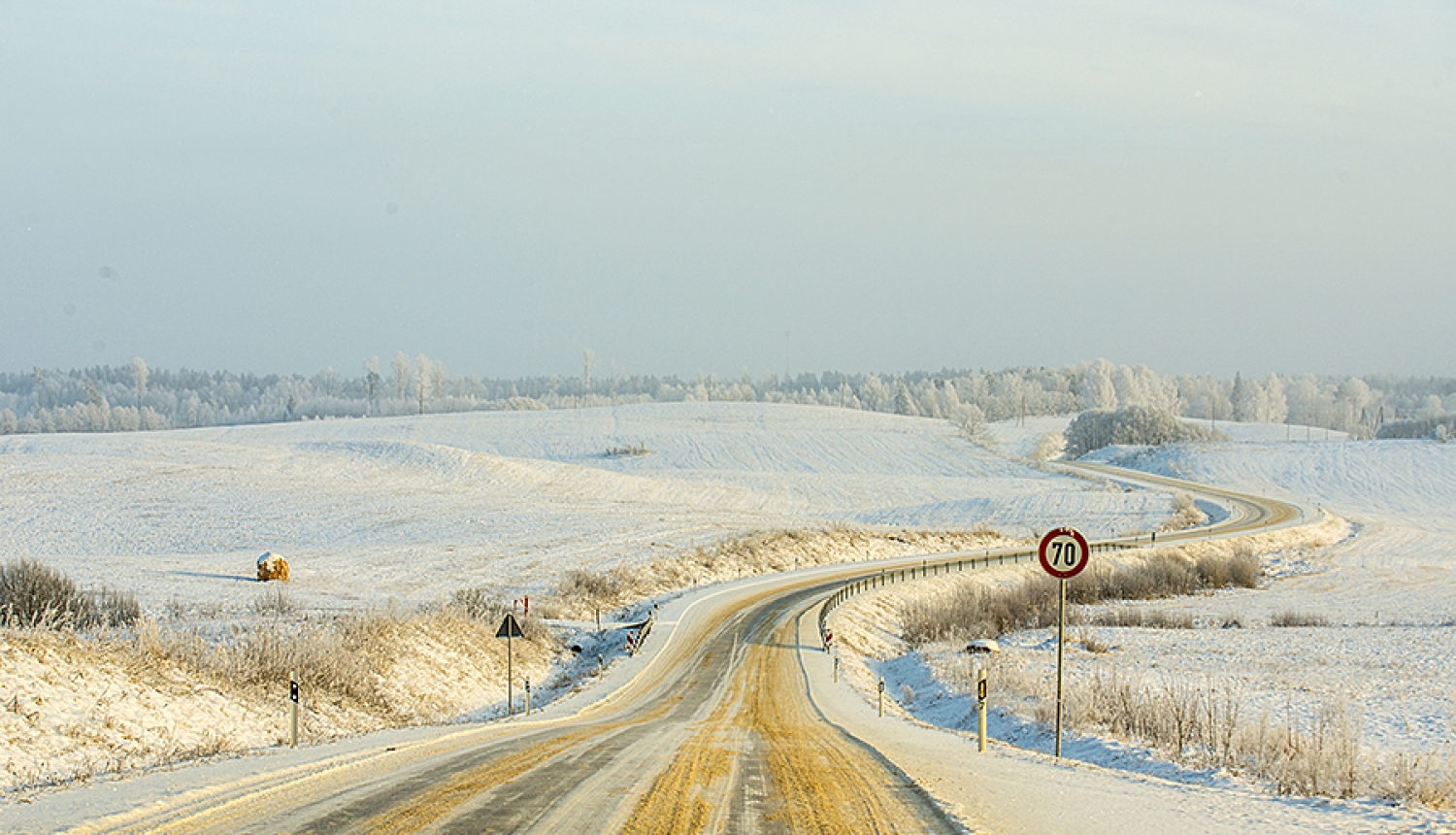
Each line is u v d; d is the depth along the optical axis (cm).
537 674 3381
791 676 3309
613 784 1170
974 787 1200
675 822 967
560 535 6638
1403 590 6619
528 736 1756
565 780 1195
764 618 4547
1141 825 1006
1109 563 6925
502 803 1041
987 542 8556
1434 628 4778
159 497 7450
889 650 4519
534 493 9288
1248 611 5659
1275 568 7594
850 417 17538
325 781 1170
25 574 2848
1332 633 4581
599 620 4422
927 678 3459
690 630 4256
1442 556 8112
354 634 2748
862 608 5056
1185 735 2005
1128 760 1872
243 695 2119
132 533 6350
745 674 3331
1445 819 1077
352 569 5138
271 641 2428
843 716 2512
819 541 7300
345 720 2261
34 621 2216
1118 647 4091
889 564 6931
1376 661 3625
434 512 7525
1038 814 1049
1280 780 1460
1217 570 6850
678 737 1748
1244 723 2148
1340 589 6694
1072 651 3928
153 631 2152
